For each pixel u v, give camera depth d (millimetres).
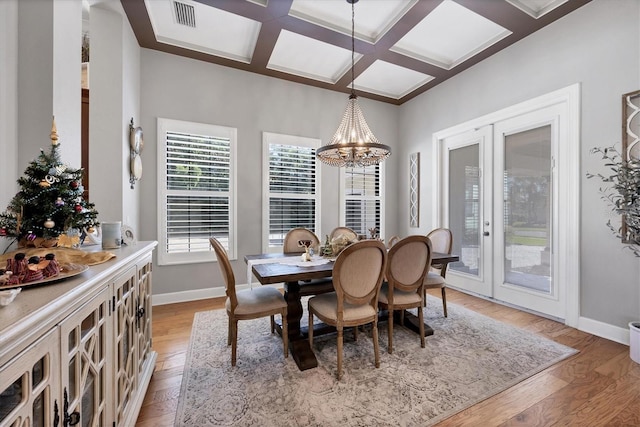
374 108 4746
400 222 4949
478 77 3586
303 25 2842
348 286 1886
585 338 2424
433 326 2688
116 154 2500
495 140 3436
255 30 3018
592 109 2514
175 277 3408
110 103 2488
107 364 1114
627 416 1517
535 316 2949
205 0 2498
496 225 3434
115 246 1547
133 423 1384
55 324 759
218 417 1513
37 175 1175
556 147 2818
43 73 1425
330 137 4352
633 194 2055
